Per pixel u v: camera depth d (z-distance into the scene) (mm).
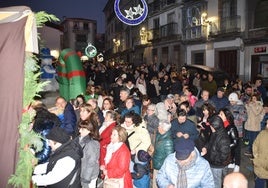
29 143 3588
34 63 3623
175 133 5656
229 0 21109
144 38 34969
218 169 4840
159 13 30859
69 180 3607
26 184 3564
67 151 3650
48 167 3672
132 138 5086
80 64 10383
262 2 18781
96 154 4316
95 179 4355
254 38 18969
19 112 3404
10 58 3389
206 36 23266
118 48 49188
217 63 22516
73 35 64938
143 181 4727
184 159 3342
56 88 11766
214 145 4809
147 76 16297
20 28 3418
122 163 4172
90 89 8961
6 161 3418
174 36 27469
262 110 8156
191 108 7281
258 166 4992
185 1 25719
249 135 8328
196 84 13508
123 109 7543
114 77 17469
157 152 5059
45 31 16938
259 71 19109
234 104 7660
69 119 6090
